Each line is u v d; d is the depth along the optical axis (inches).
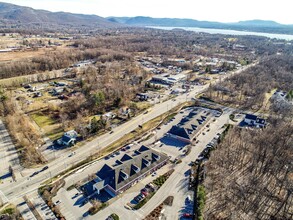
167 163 2970.0
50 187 2469.2
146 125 3976.4
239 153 3137.3
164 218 2132.1
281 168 2827.3
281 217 2176.4
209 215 2160.4
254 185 2564.0
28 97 5088.6
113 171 2517.2
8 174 2674.7
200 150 3282.5
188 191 2484.0
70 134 3444.9
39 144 3284.9
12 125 3688.5
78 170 2778.1
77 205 2261.3
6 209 2162.9
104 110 4468.5
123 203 2298.2
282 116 4239.7
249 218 2162.9
